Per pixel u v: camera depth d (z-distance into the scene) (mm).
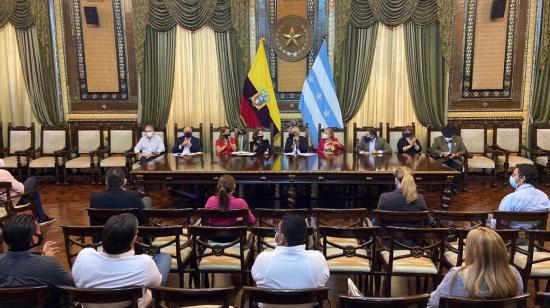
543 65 7500
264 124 7543
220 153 6512
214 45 7727
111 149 7695
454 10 7406
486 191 6789
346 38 7570
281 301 2047
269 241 3488
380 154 6383
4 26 7715
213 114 7875
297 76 7770
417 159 5883
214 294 2043
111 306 2168
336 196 6570
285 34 7641
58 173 7250
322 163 5539
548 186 7039
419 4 7426
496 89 7691
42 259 2215
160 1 7559
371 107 7781
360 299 1946
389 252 3041
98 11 7660
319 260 2299
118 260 2234
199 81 7820
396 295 3463
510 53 7570
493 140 7547
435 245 2971
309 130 7598
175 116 7879
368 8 7473
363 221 3490
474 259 1979
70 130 7949
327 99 7539
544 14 7359
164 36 7656
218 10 7598
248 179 5066
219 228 2990
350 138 7840
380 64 7676
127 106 7922
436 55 7562
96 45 7773
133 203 3615
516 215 3121
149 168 5215
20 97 7910
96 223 3406
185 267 3258
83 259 2244
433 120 7695
